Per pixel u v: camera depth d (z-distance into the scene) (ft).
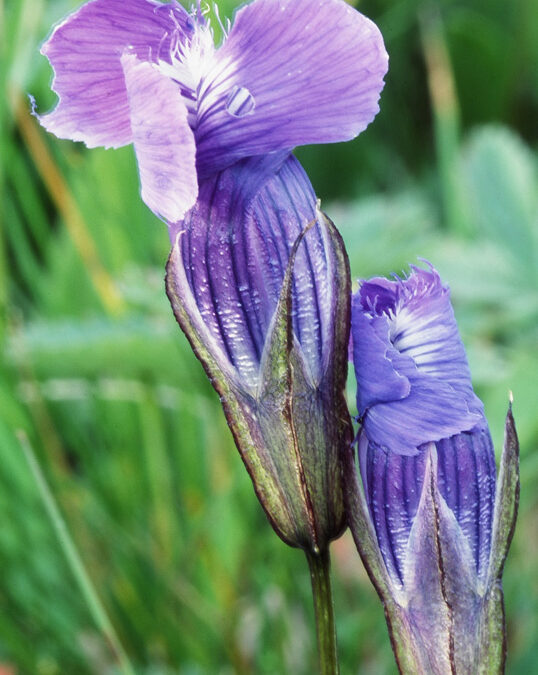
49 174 1.05
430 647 0.60
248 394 0.58
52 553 0.94
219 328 0.58
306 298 0.58
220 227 0.58
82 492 0.97
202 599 0.98
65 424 1.05
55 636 0.95
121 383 0.99
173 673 0.92
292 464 0.58
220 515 0.98
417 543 0.59
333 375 0.58
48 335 0.93
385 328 0.58
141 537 1.01
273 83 0.56
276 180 0.58
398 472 0.59
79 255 1.09
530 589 0.97
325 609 0.60
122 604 0.95
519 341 1.04
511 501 0.59
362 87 0.56
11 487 0.93
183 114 0.54
